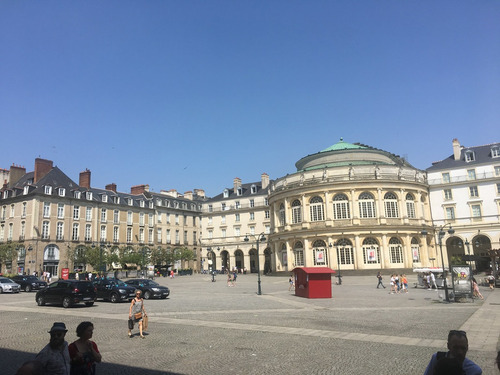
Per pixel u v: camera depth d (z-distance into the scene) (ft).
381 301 82.07
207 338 43.80
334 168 192.54
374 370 31.04
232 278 163.32
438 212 210.18
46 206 216.74
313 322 54.49
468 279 80.23
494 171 202.18
